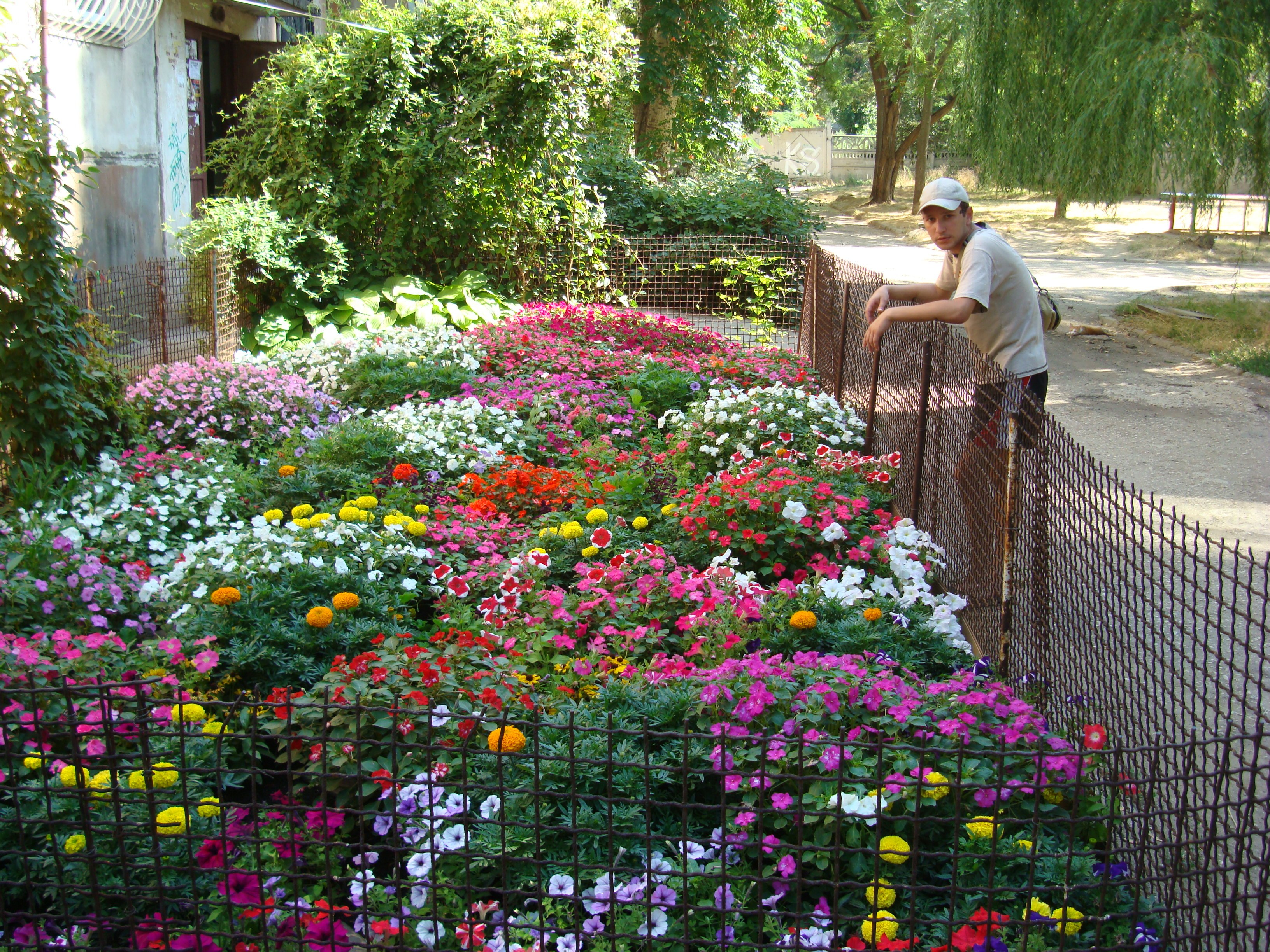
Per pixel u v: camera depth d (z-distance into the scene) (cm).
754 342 1114
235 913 237
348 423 607
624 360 809
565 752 270
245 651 339
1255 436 807
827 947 223
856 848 227
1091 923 239
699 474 599
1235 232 2422
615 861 246
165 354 758
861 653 369
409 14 1098
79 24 866
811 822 253
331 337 929
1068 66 1210
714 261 1212
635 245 1266
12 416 532
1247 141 1152
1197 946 208
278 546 408
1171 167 1171
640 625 383
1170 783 264
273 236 990
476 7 1074
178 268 827
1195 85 1090
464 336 877
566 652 361
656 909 233
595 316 946
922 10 2172
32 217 521
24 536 394
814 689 275
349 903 254
